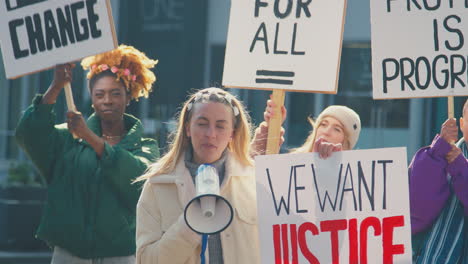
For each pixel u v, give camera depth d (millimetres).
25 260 14023
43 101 6191
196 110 4586
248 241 4664
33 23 5914
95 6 5812
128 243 6348
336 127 6496
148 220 4629
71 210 6277
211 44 19547
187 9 19500
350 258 4727
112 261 6328
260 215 4688
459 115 17234
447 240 6012
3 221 14594
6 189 14594
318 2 5562
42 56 5918
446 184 5988
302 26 5578
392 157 4750
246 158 4844
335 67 5512
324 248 4719
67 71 5930
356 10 18625
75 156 6371
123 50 6820
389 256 4730
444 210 6051
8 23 5949
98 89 6723
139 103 19484
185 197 4598
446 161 5961
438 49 5969
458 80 5941
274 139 5508
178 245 4387
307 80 5539
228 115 4598
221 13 19500
